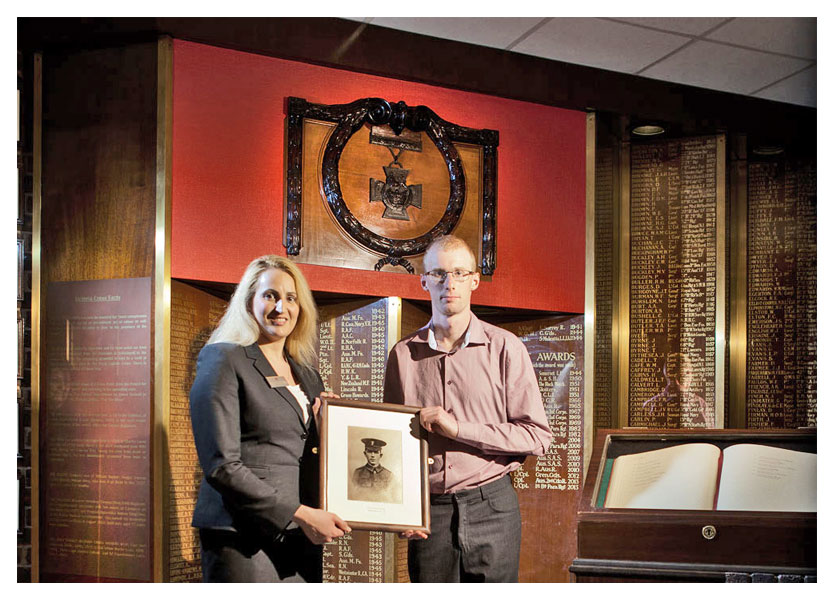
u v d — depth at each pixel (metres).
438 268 3.38
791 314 5.33
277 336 2.88
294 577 2.77
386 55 4.39
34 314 3.96
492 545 3.14
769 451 2.64
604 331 5.03
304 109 4.20
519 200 4.68
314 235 4.24
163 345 3.81
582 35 4.48
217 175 4.04
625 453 2.79
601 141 5.03
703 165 5.19
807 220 5.34
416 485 3.05
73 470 3.88
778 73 4.86
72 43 4.01
